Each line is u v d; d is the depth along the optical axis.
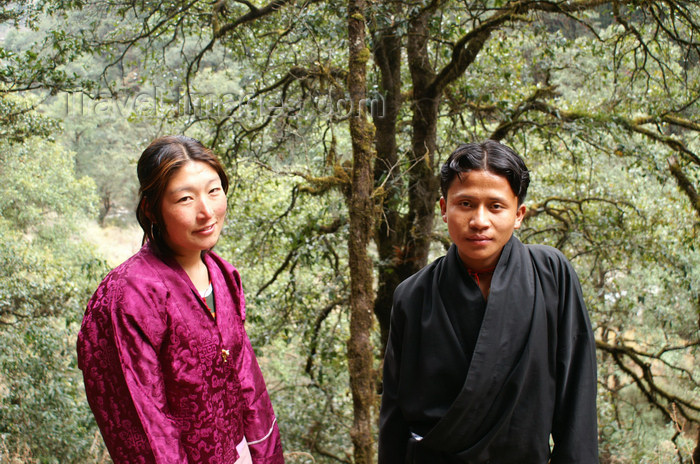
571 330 1.39
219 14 6.24
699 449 7.04
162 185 1.30
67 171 17.06
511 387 1.32
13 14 5.74
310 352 7.08
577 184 7.58
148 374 1.28
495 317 1.33
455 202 1.32
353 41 3.52
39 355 6.87
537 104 6.24
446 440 1.36
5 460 5.70
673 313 8.41
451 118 6.85
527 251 1.42
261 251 6.59
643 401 9.69
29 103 6.67
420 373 1.43
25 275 7.89
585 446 1.34
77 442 6.34
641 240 6.93
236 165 6.20
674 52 7.10
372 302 3.56
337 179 5.37
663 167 6.20
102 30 6.87
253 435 1.61
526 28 5.68
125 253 18.38
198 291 1.43
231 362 1.50
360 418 3.40
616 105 6.83
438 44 6.00
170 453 1.27
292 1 5.09
